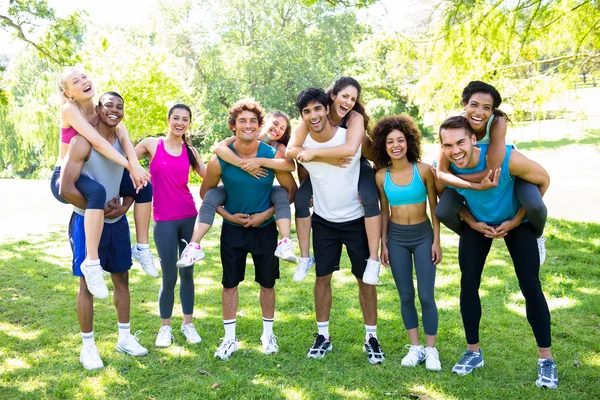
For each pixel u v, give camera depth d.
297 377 3.75
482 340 4.32
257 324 4.78
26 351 4.20
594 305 5.00
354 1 10.02
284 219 4.06
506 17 8.05
